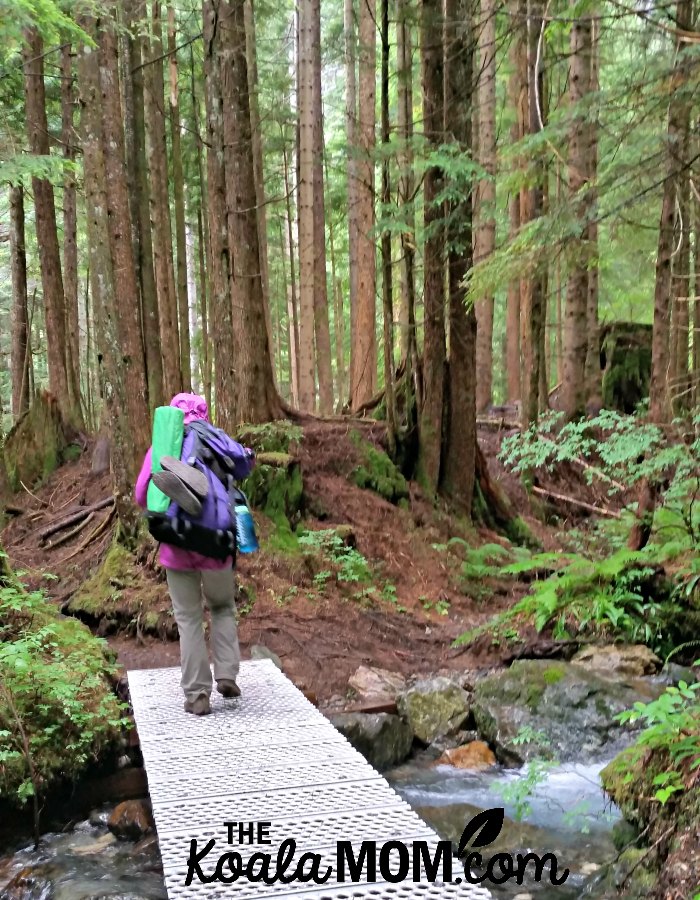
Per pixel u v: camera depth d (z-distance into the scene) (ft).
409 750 21.36
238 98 34.83
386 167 33.76
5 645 17.58
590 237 25.25
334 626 27.63
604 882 14.06
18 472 43.60
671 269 26.48
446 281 37.86
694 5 18.35
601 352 55.11
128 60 42.16
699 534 25.20
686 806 13.50
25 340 56.29
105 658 22.35
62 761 17.44
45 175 27.37
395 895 9.90
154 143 47.03
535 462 23.91
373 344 56.24
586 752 20.18
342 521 34.22
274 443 34.73
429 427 38.24
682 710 14.87
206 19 33.42
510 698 21.99
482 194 43.73
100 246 28.35
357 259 61.11
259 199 57.21
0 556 22.13
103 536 33.32
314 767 13.89
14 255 55.21
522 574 34.58
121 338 28.99
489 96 49.60
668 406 27.45
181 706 17.28
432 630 29.19
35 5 21.88
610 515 40.75
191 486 15.81
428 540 35.24
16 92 49.16
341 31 66.28
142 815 16.98
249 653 24.68
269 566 29.78
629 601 25.88
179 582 16.66
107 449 43.14
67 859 15.75
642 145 16.89
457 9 34.40
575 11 15.76
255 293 36.86
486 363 55.06
